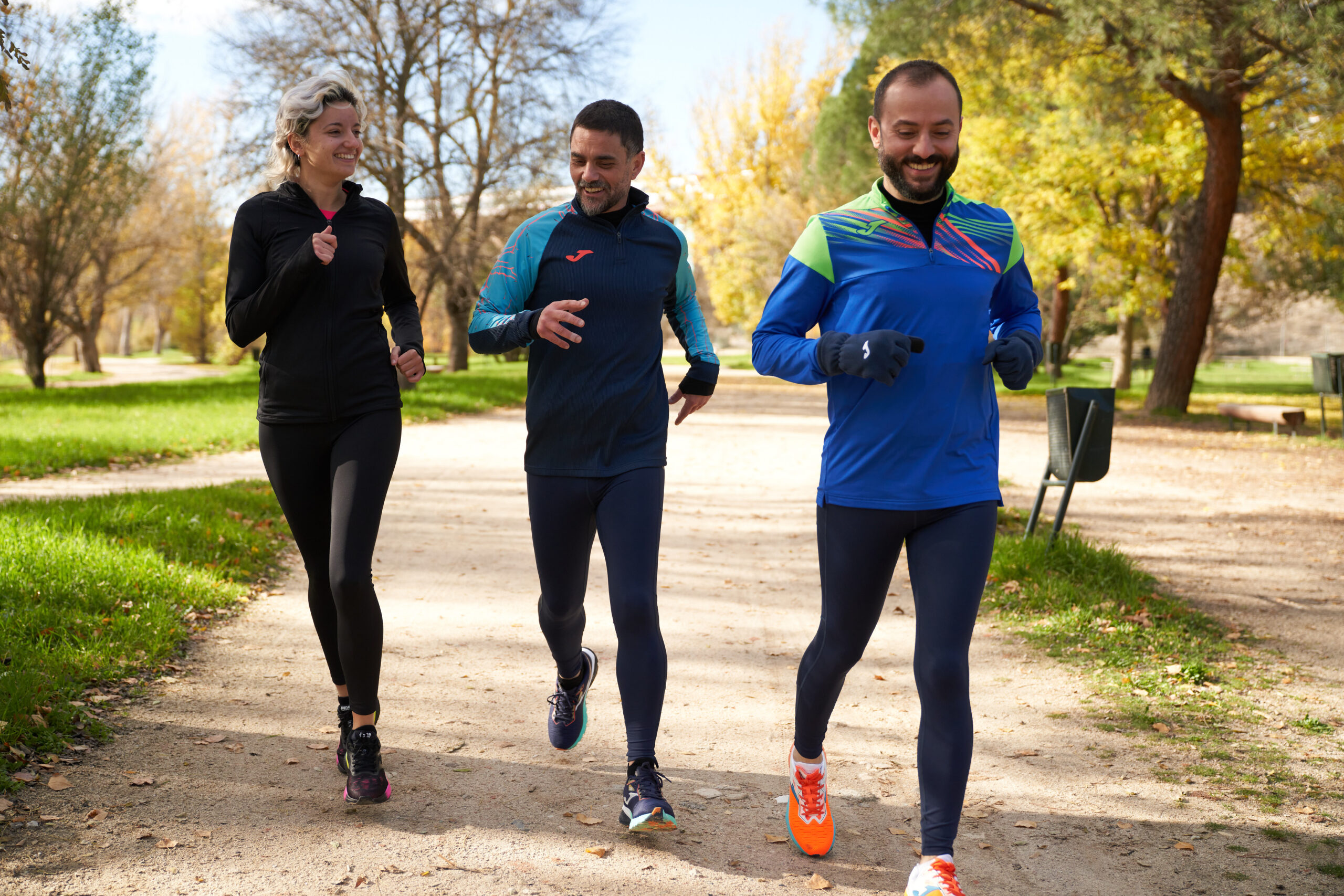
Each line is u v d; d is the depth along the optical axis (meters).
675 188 45.41
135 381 36.09
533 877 2.58
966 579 2.45
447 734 3.60
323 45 21.27
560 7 22.89
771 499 9.63
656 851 2.75
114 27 21.28
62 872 2.46
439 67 23.05
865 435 2.50
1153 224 23.88
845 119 37.03
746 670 4.52
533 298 2.96
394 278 3.15
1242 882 2.64
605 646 4.82
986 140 23.95
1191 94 17.03
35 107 19.89
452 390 22.89
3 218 22.38
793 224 38.53
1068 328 37.12
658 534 2.90
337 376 2.90
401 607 5.43
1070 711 3.99
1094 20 13.78
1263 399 23.83
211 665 4.24
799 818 2.75
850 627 2.58
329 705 3.82
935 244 2.53
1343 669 4.59
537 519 2.95
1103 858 2.77
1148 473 11.55
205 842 2.67
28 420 14.66
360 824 2.83
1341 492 10.14
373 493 2.88
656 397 2.96
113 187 23.88
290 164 2.95
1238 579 6.43
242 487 8.40
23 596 4.55
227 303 2.93
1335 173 19.38
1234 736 3.72
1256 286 24.73
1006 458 12.60
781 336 2.56
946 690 2.42
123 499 7.19
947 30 16.44
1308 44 12.36
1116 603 5.49
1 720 3.21
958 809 2.42
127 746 3.29
